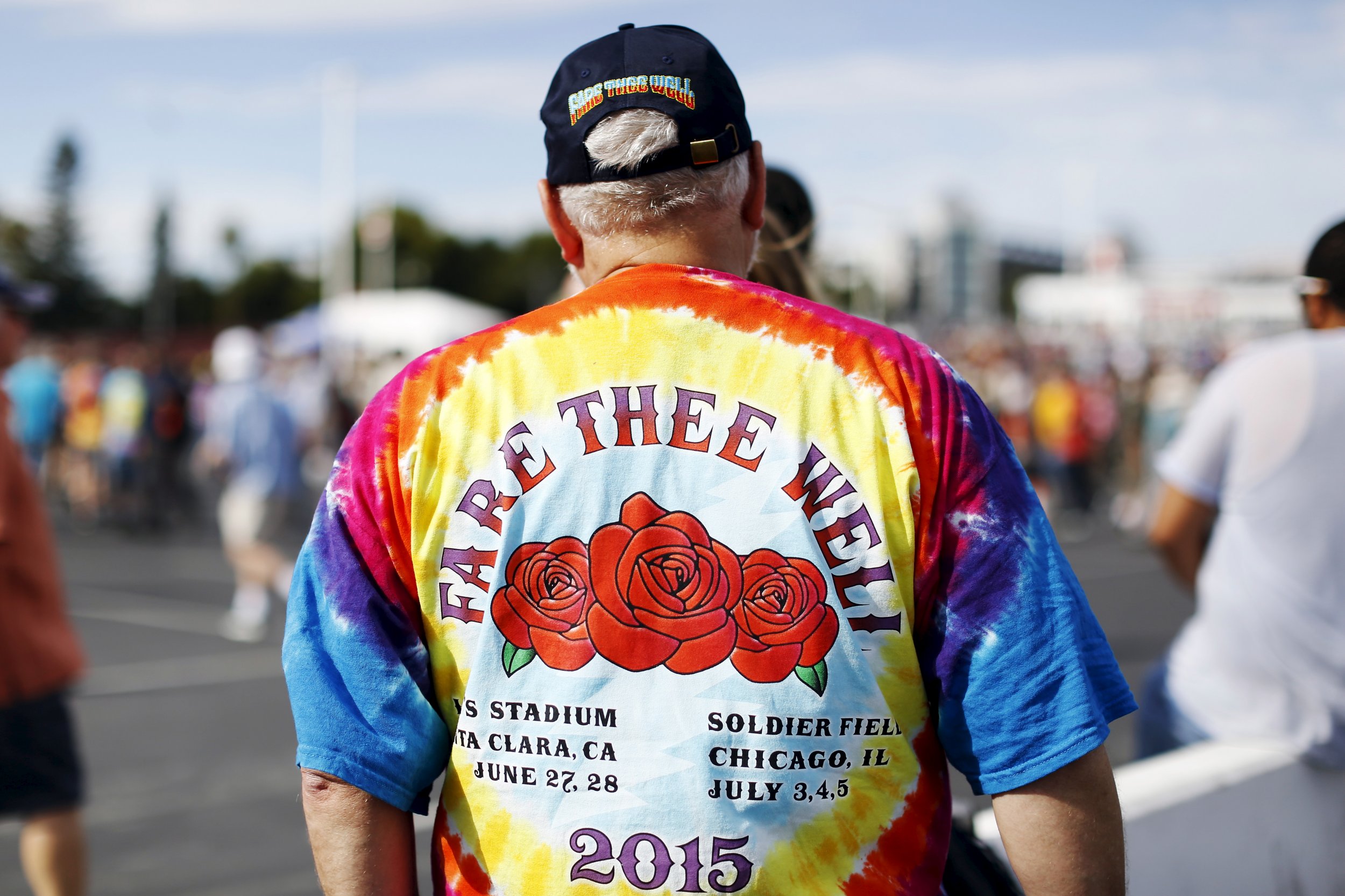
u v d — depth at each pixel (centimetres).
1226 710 256
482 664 112
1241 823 235
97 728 559
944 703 112
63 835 278
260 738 544
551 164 125
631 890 108
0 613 271
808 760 108
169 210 5169
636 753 108
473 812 112
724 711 108
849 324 116
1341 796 257
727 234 123
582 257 128
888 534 110
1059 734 108
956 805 170
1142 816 216
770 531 110
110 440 1367
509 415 114
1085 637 113
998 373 1672
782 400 112
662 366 114
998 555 110
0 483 271
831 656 109
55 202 6825
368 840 112
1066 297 3338
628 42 121
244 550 823
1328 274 256
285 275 7681
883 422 112
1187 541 268
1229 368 262
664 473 112
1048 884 108
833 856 108
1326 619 242
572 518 111
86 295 6919
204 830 423
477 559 112
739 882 107
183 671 688
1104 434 1661
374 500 115
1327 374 242
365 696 112
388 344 2998
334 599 114
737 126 121
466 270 8044
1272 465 245
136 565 1143
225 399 821
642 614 110
